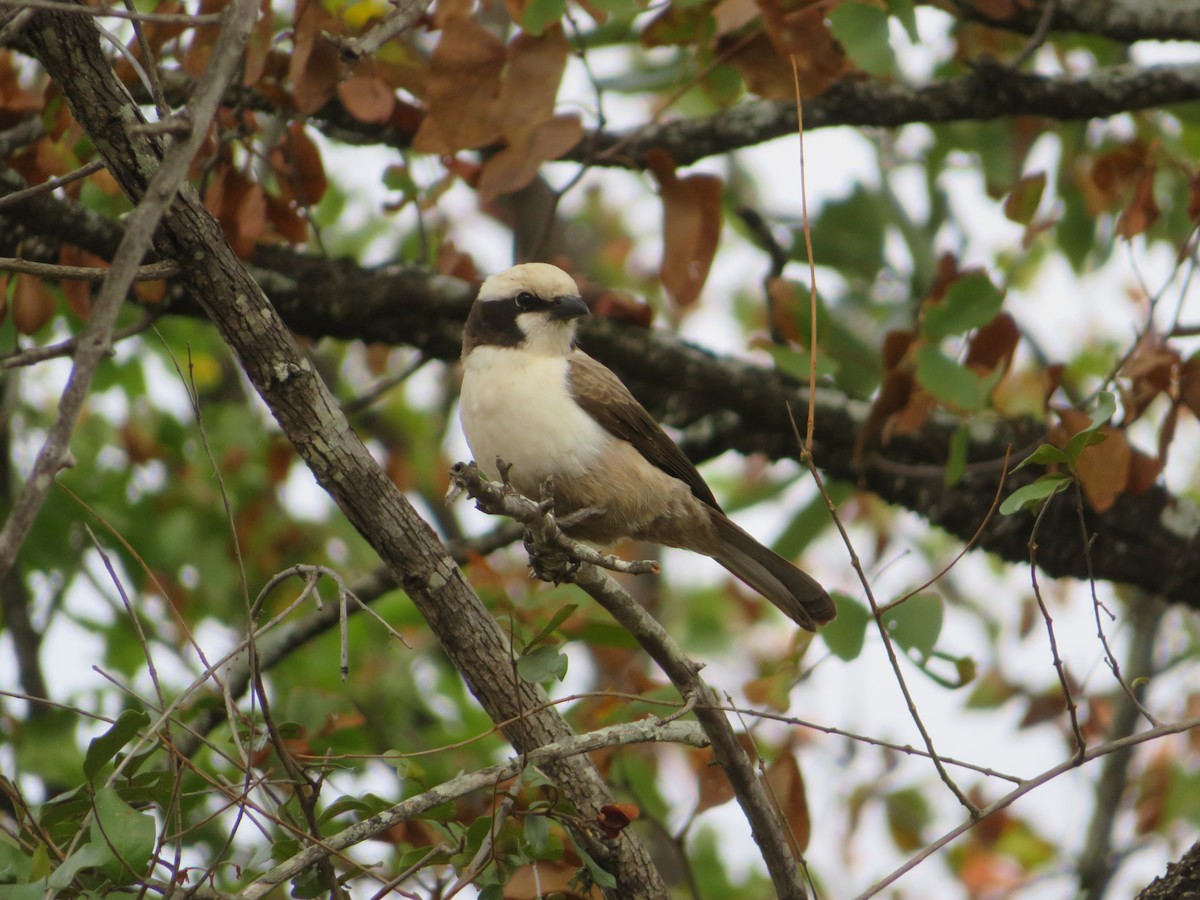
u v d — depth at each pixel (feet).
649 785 42.98
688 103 49.26
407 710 45.39
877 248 50.75
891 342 36.50
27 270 22.82
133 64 23.63
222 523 48.70
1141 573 39.47
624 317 40.22
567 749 24.31
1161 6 39.50
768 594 36.29
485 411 34.42
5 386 49.32
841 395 40.57
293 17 33.50
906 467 39.09
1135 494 37.47
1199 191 36.50
